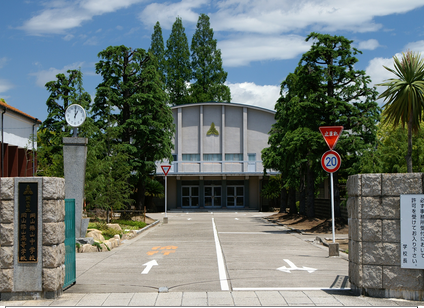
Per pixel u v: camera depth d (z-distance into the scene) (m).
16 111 31.98
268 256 13.24
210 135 50.06
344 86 21.58
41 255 7.67
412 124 12.47
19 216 7.68
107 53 30.55
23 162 34.25
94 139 25.44
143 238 19.02
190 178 49.22
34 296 7.64
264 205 48.38
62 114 31.58
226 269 10.88
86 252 14.08
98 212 25.36
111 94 29.97
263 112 50.06
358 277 7.66
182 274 10.20
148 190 43.56
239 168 48.91
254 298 7.67
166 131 32.78
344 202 20.38
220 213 43.19
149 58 32.16
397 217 7.48
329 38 21.38
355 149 19.75
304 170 28.30
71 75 32.28
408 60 12.07
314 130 21.30
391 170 17.06
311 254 13.74
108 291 8.35
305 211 32.47
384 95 12.33
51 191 7.71
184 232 22.03
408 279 7.40
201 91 64.88
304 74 22.00
